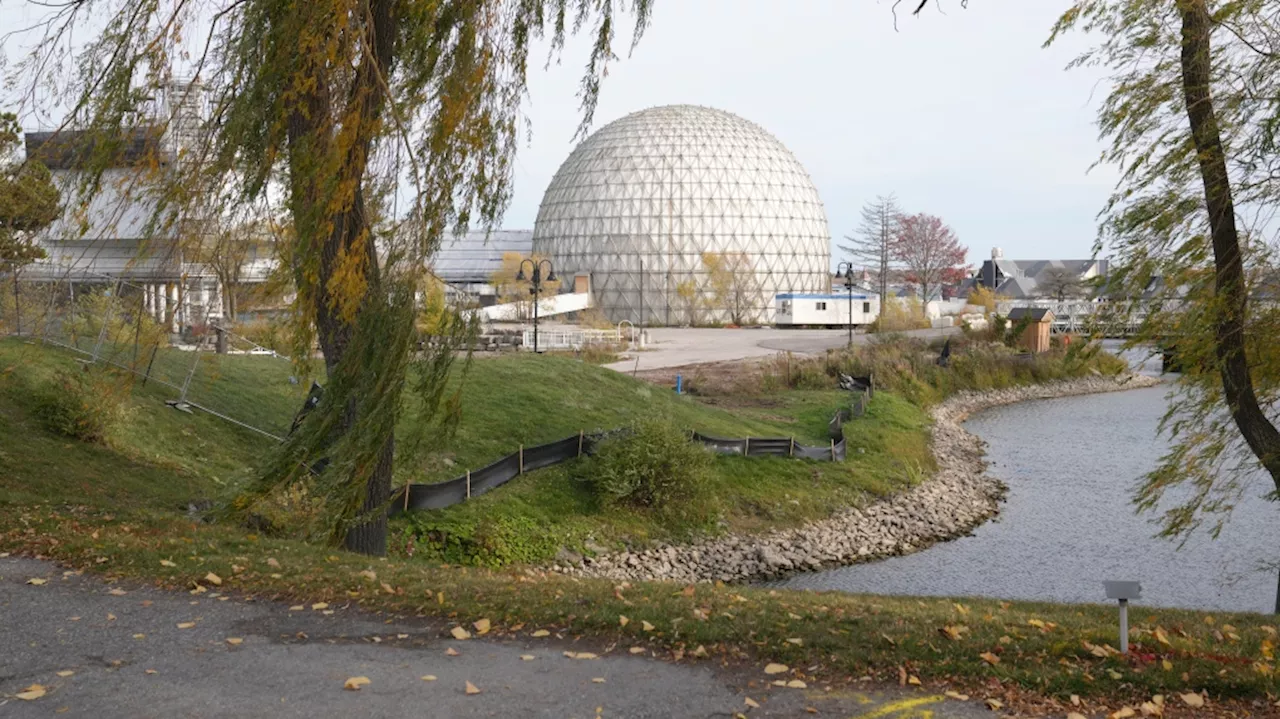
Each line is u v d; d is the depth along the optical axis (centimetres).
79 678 795
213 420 2516
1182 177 1452
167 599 1046
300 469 1413
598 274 11400
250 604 1039
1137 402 6041
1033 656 891
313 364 1927
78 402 2125
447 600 1056
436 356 1438
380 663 852
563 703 766
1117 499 3259
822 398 4581
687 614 1012
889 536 2736
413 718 727
